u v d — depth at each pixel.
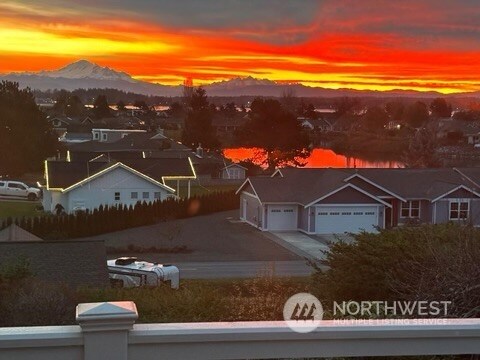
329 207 33.19
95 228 31.55
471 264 6.36
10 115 55.75
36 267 14.71
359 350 3.18
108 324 2.94
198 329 3.05
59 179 36.78
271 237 31.73
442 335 3.22
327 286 9.62
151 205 34.88
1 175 55.16
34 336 2.91
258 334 3.10
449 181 35.06
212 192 43.72
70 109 122.00
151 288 12.13
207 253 27.06
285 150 62.97
